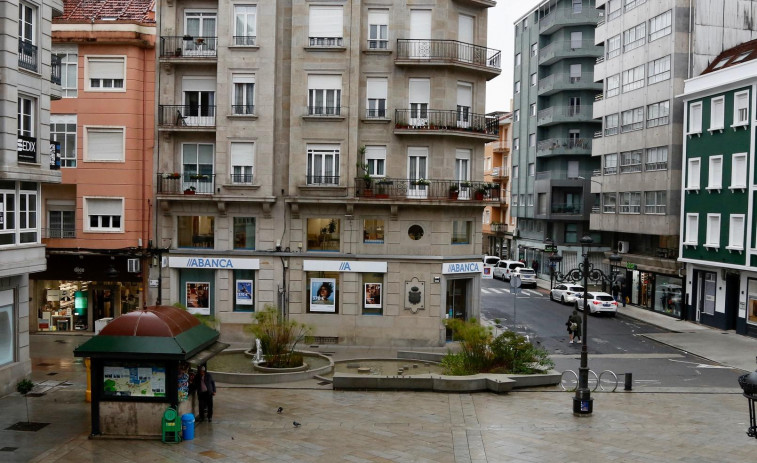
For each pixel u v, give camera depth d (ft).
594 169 196.54
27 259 69.67
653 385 78.33
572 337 108.47
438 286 101.40
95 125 102.01
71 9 107.34
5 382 67.72
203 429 56.34
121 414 53.98
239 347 98.32
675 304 134.62
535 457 49.57
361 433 55.42
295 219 102.58
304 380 76.54
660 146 138.21
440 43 101.81
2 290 68.74
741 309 115.24
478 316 107.04
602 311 134.92
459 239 105.29
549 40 205.77
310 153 102.01
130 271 98.68
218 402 65.98
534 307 144.77
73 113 101.91
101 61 102.27
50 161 76.02
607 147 160.97
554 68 201.98
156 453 49.83
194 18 104.53
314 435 54.75
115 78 102.53
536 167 208.03
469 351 79.87
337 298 102.99
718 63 128.77
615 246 164.96
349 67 100.89
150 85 103.35
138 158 102.78
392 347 101.55
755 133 109.29
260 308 102.99
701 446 52.75
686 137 128.26
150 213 103.86
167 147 103.60
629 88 151.53
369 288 102.42
